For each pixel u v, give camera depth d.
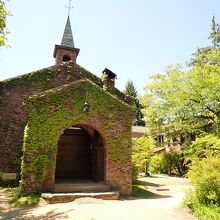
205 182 8.78
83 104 12.52
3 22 8.41
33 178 10.92
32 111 11.57
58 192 11.12
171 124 19.16
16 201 9.91
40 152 11.28
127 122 13.14
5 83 15.06
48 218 7.44
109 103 13.05
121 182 12.31
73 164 17.20
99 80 17.22
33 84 15.66
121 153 12.64
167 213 8.26
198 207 8.34
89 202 9.73
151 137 26.22
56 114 11.94
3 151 14.10
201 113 16.98
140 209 8.74
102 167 13.61
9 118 14.66
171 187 16.91
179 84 16.91
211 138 13.41
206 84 15.22
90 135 16.30
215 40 30.28
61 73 16.53
